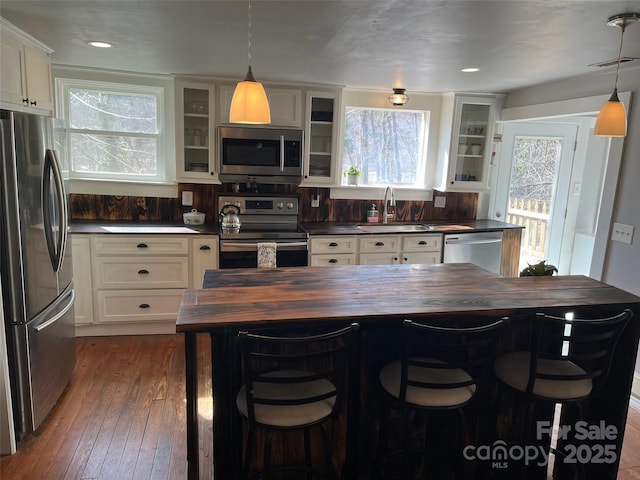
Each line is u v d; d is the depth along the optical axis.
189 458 1.77
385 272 2.51
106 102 4.20
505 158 4.82
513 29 2.32
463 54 2.90
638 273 3.10
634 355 2.08
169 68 3.72
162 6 2.11
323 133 4.42
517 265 4.71
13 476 2.25
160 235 3.80
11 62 2.39
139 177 4.36
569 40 2.51
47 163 2.63
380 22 2.25
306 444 2.03
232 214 4.10
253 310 1.82
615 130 2.28
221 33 2.56
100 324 3.90
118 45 2.94
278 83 4.13
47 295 2.67
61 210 2.77
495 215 4.96
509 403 2.27
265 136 4.13
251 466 2.06
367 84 4.19
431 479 2.27
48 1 2.08
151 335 3.98
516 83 3.96
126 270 3.81
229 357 1.86
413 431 2.21
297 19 2.24
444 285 2.25
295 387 1.87
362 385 2.12
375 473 2.20
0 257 2.35
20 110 2.50
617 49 2.69
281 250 4.03
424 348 2.16
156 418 2.76
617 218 3.24
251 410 1.68
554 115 3.92
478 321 2.03
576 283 2.32
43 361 2.64
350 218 4.82
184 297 1.97
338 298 2.01
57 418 2.73
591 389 2.00
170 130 4.28
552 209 4.97
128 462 2.37
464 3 1.94
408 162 4.93
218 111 4.09
